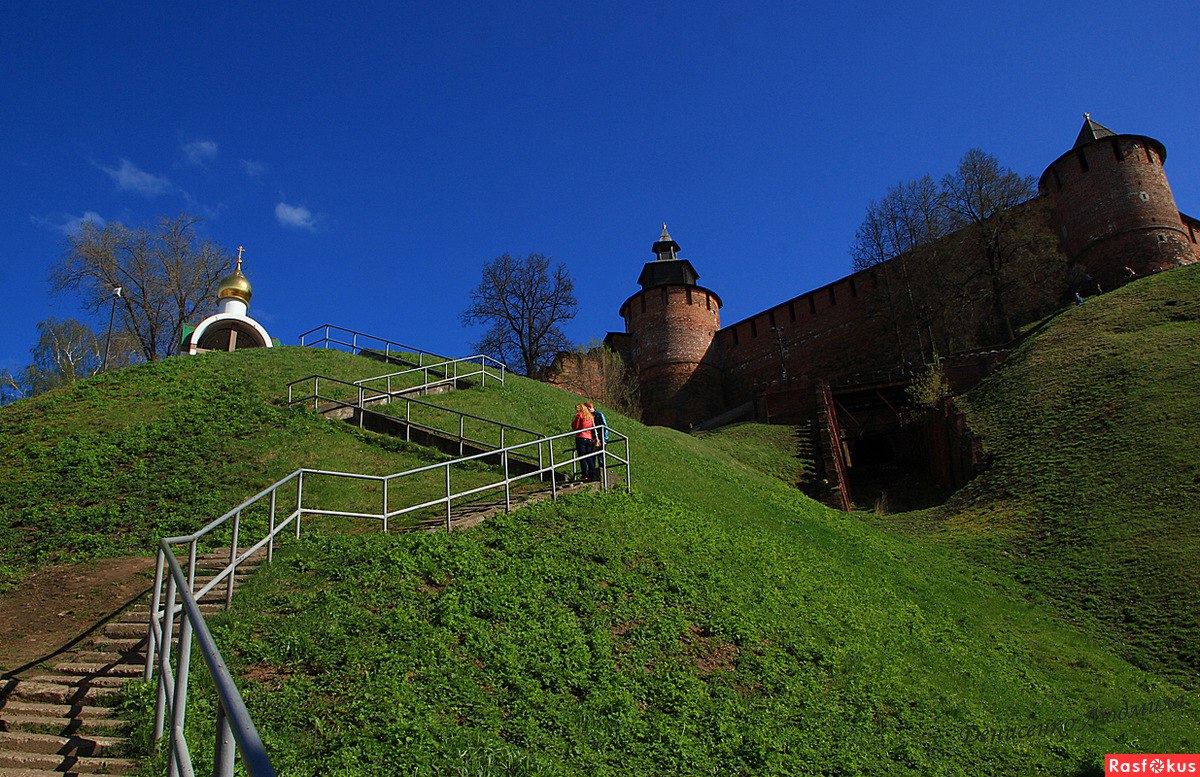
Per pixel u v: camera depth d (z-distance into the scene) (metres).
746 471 30.48
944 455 36.22
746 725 9.20
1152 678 15.72
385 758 6.59
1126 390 30.30
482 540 12.36
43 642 9.38
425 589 10.24
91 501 15.06
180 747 4.73
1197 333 32.72
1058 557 22.06
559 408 27.41
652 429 31.92
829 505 33.00
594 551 12.85
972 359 42.00
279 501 15.38
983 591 20.39
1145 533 21.53
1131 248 49.12
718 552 14.95
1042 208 54.44
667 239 76.00
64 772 5.92
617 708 8.71
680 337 67.25
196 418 19.67
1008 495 27.50
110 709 7.06
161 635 7.28
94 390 21.78
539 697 8.39
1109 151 51.53
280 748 6.45
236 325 38.03
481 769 6.71
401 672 8.05
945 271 53.75
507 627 9.72
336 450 18.50
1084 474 26.19
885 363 55.81
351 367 26.98
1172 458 24.47
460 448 19.62
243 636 8.37
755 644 11.52
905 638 14.45
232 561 9.46
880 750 9.77
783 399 46.72
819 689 10.89
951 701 12.00
